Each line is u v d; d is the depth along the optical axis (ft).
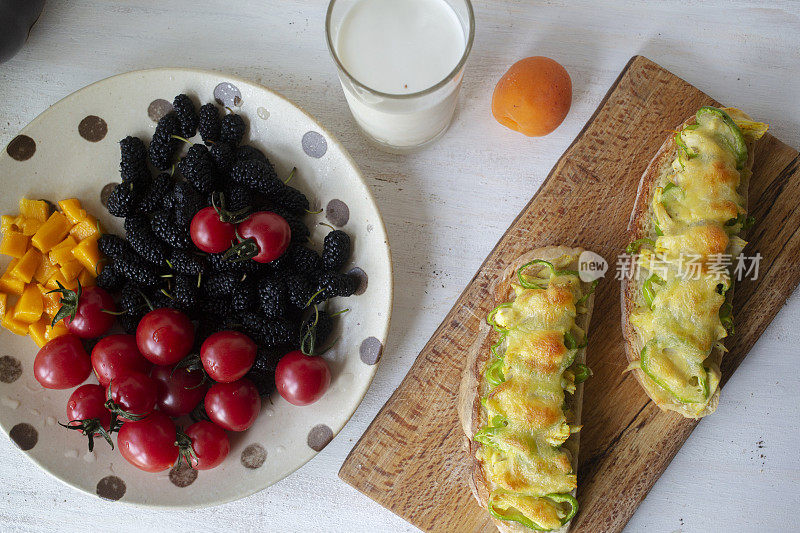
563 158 1.98
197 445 1.84
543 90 1.86
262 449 1.91
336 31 1.82
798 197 1.94
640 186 1.93
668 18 2.05
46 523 2.04
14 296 1.94
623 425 1.92
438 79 1.82
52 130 1.94
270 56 2.07
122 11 2.07
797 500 1.97
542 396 1.76
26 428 1.91
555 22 2.05
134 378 1.82
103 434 1.79
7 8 1.88
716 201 1.80
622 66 2.04
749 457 1.98
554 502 1.80
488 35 2.05
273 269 1.90
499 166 2.04
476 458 1.83
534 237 1.96
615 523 1.90
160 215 1.87
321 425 1.90
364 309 1.91
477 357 1.87
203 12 2.07
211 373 1.81
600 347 1.94
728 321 1.86
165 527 2.03
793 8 2.04
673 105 1.97
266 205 1.94
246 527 2.03
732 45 2.04
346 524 2.02
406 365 2.02
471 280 1.96
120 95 1.94
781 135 2.02
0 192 1.94
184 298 1.86
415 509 1.94
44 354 1.87
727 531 1.98
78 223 1.95
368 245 1.91
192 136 1.96
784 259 1.94
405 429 1.95
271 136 1.95
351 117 2.06
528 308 1.79
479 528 1.93
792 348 1.98
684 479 1.98
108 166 1.98
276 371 1.86
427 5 1.81
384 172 2.05
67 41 2.07
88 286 1.96
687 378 1.82
